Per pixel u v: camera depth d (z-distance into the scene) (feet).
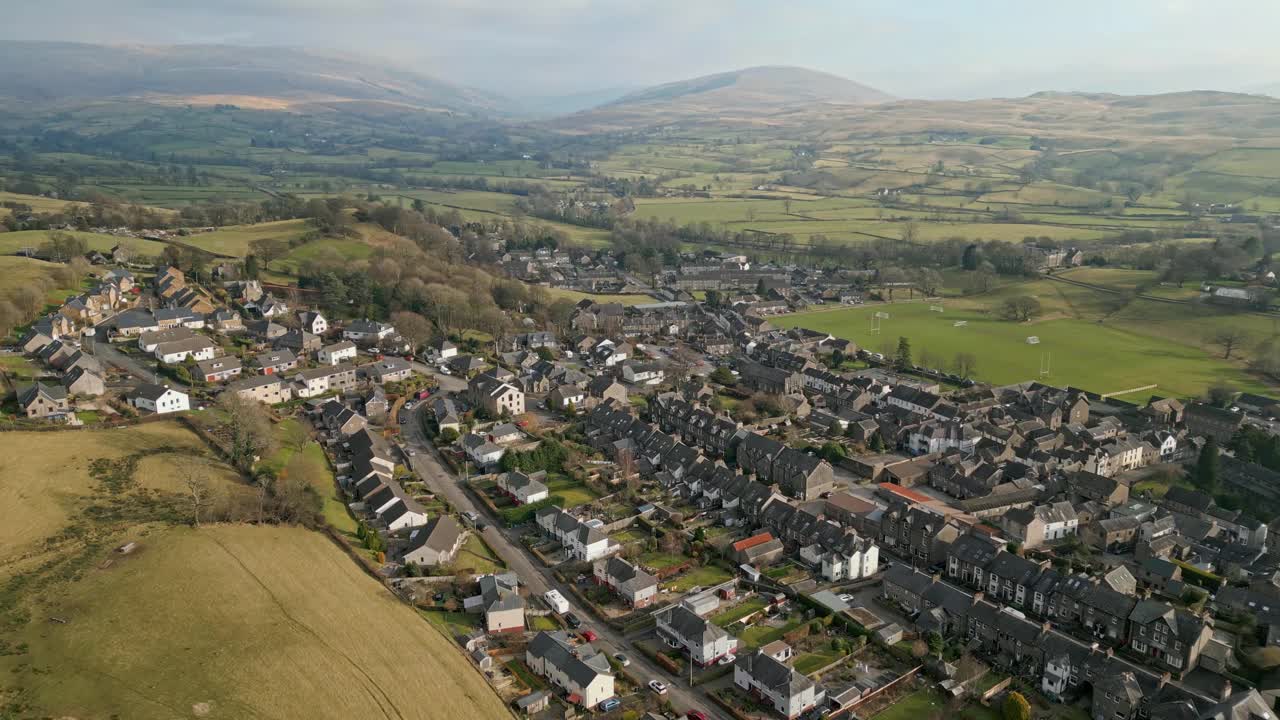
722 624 479.00
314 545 517.96
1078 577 494.18
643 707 407.23
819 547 555.28
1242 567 533.55
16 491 529.04
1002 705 398.01
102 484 555.69
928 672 438.40
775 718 399.44
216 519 525.75
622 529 598.34
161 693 364.58
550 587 518.37
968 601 477.77
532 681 422.82
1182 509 626.23
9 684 362.94
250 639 408.67
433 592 493.36
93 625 407.64
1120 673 403.34
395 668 402.52
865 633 467.52
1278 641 456.45
